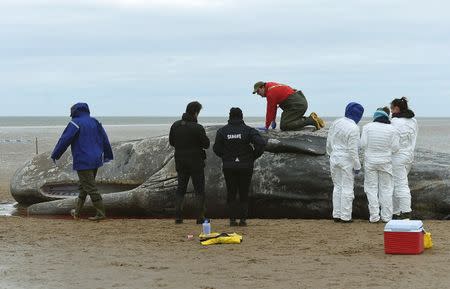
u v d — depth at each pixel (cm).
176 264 863
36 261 886
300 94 1410
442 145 3675
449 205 1270
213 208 1362
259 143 1141
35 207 1453
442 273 797
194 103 1201
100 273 816
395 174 1234
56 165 1591
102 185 1552
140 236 1081
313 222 1242
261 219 1330
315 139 1372
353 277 782
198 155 1200
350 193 1218
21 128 8550
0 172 2405
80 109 1287
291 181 1329
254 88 1406
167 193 1378
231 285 752
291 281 767
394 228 912
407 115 1233
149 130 7575
